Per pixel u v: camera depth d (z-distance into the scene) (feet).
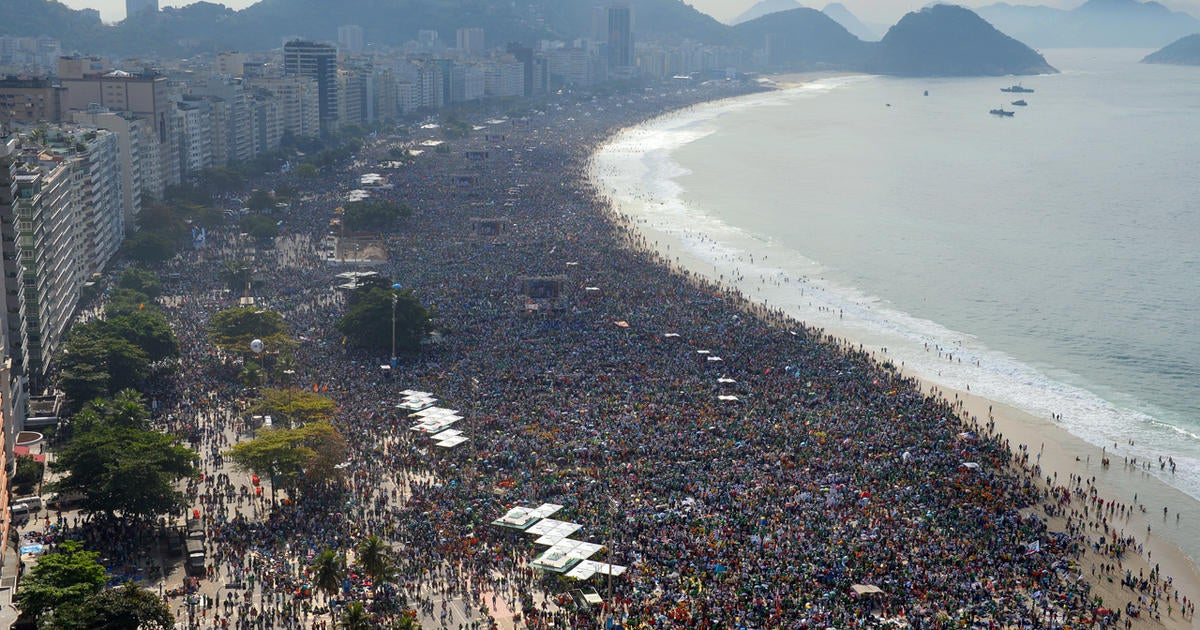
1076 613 654.12
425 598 632.38
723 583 648.79
